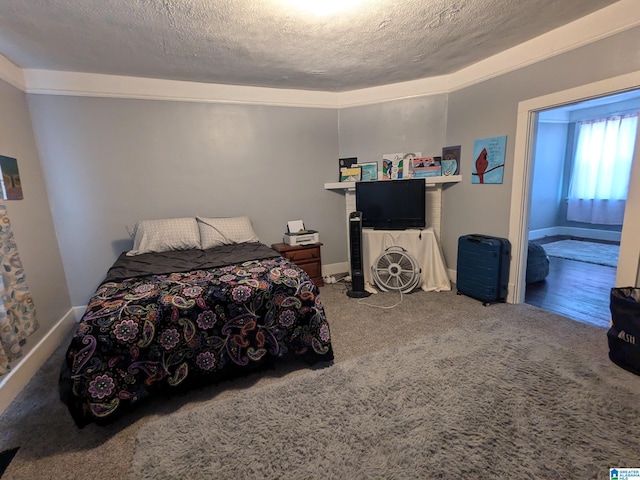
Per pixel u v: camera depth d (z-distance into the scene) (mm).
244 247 3068
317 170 3965
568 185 6156
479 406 1655
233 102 3443
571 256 4770
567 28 2326
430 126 3625
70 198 2959
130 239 3211
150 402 1829
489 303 3053
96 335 1572
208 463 1392
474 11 2068
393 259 3459
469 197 3377
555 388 1766
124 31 2135
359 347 2340
